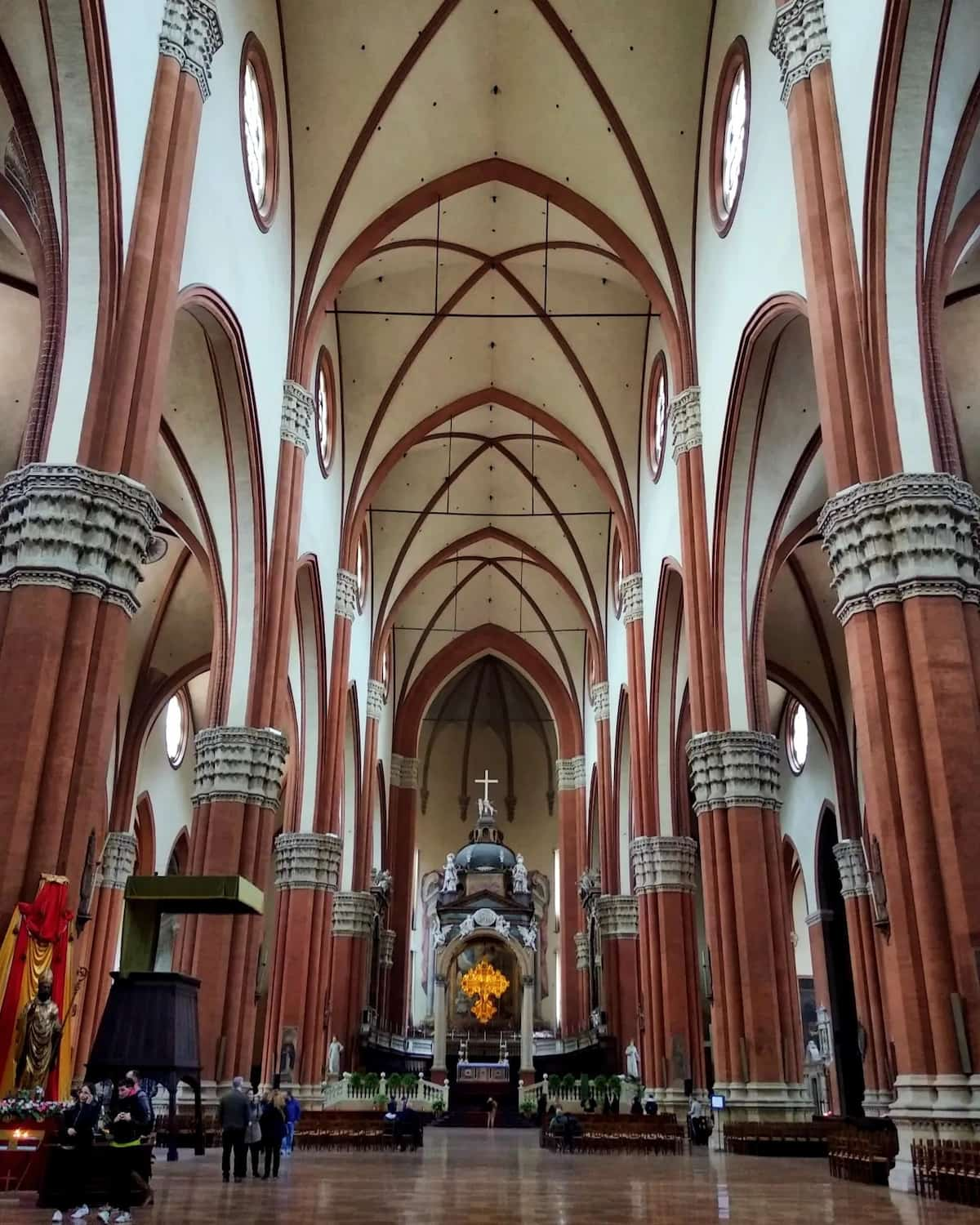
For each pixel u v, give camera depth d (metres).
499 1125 32.97
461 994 42.91
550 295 27.17
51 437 11.63
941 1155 9.55
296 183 21.17
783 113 15.95
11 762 10.29
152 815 32.28
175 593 28.30
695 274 21.70
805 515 21.86
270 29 19.17
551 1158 16.86
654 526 26.78
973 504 11.58
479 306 27.50
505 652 43.59
